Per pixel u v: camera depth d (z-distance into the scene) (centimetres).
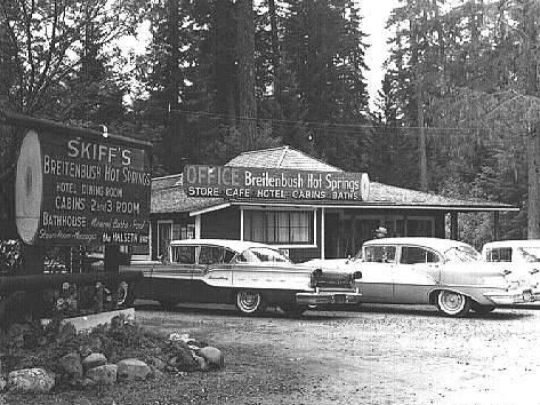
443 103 3472
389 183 5984
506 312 1841
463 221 4478
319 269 1659
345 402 810
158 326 1512
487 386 902
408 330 1455
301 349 1195
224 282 1731
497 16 3331
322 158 5147
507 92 3241
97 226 1049
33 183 937
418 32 3916
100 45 1231
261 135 4212
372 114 6519
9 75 1172
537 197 3444
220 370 987
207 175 2491
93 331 982
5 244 1031
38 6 1170
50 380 815
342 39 5888
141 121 3947
